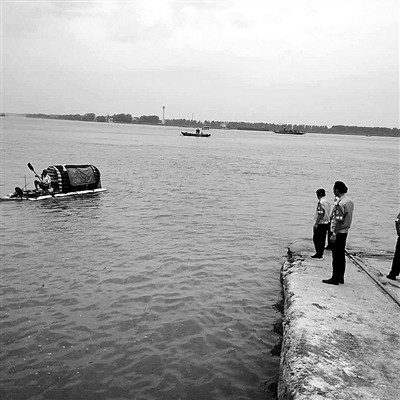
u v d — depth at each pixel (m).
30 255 13.96
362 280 10.34
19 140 81.94
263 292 11.48
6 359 8.00
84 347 8.47
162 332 9.14
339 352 6.79
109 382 7.45
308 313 8.23
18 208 21.73
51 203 23.27
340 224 9.65
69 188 26.11
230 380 7.61
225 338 9.00
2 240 15.66
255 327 9.52
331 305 8.68
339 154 93.56
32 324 9.30
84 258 13.80
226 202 25.58
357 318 8.10
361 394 5.68
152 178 35.66
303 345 6.95
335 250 9.84
